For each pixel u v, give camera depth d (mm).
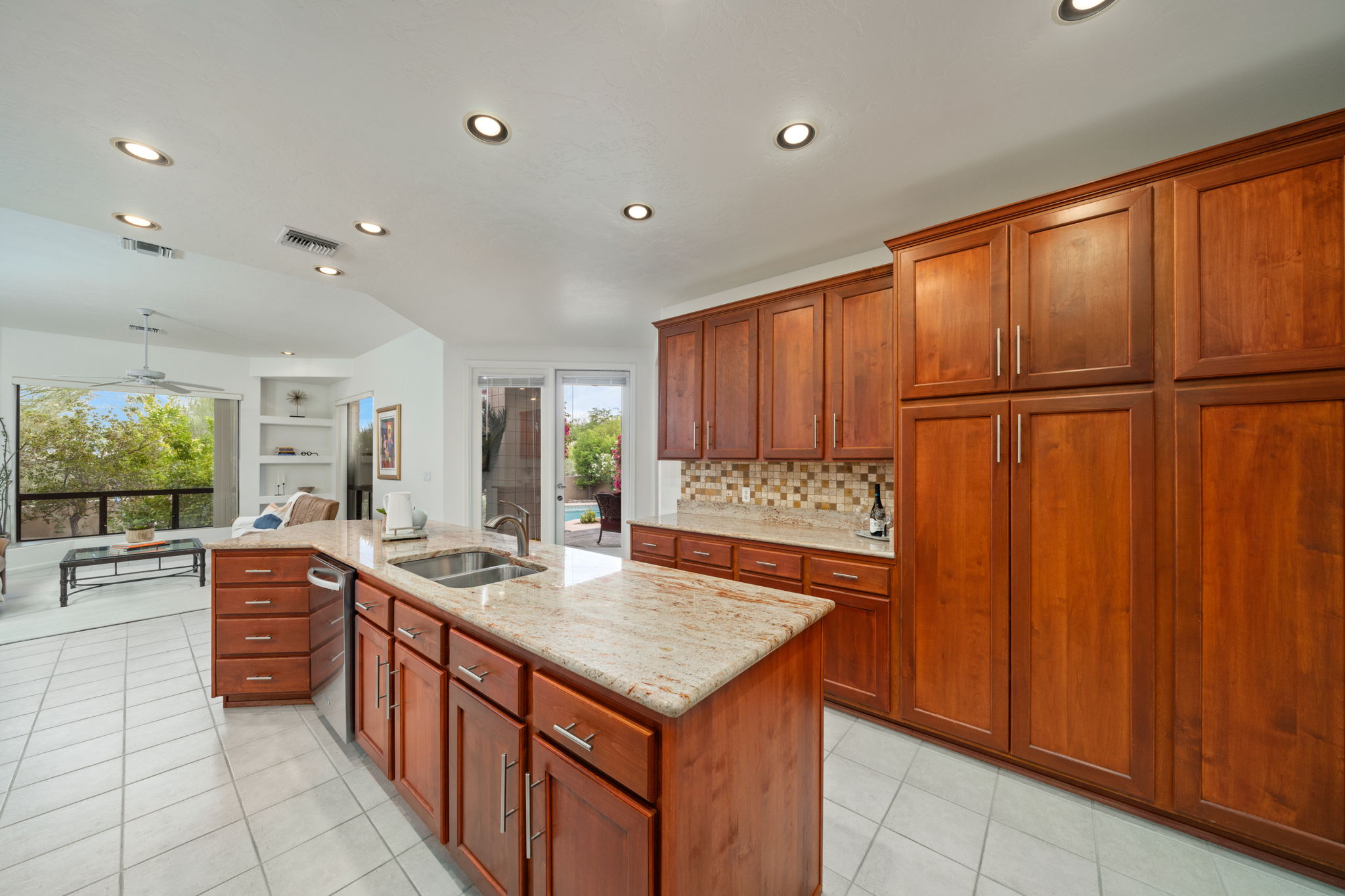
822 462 3016
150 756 2031
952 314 2004
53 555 5492
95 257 3291
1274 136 1407
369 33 1287
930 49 1355
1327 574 1369
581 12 1236
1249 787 1469
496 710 1252
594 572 1819
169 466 6379
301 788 1834
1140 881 1427
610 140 1751
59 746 2096
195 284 3842
